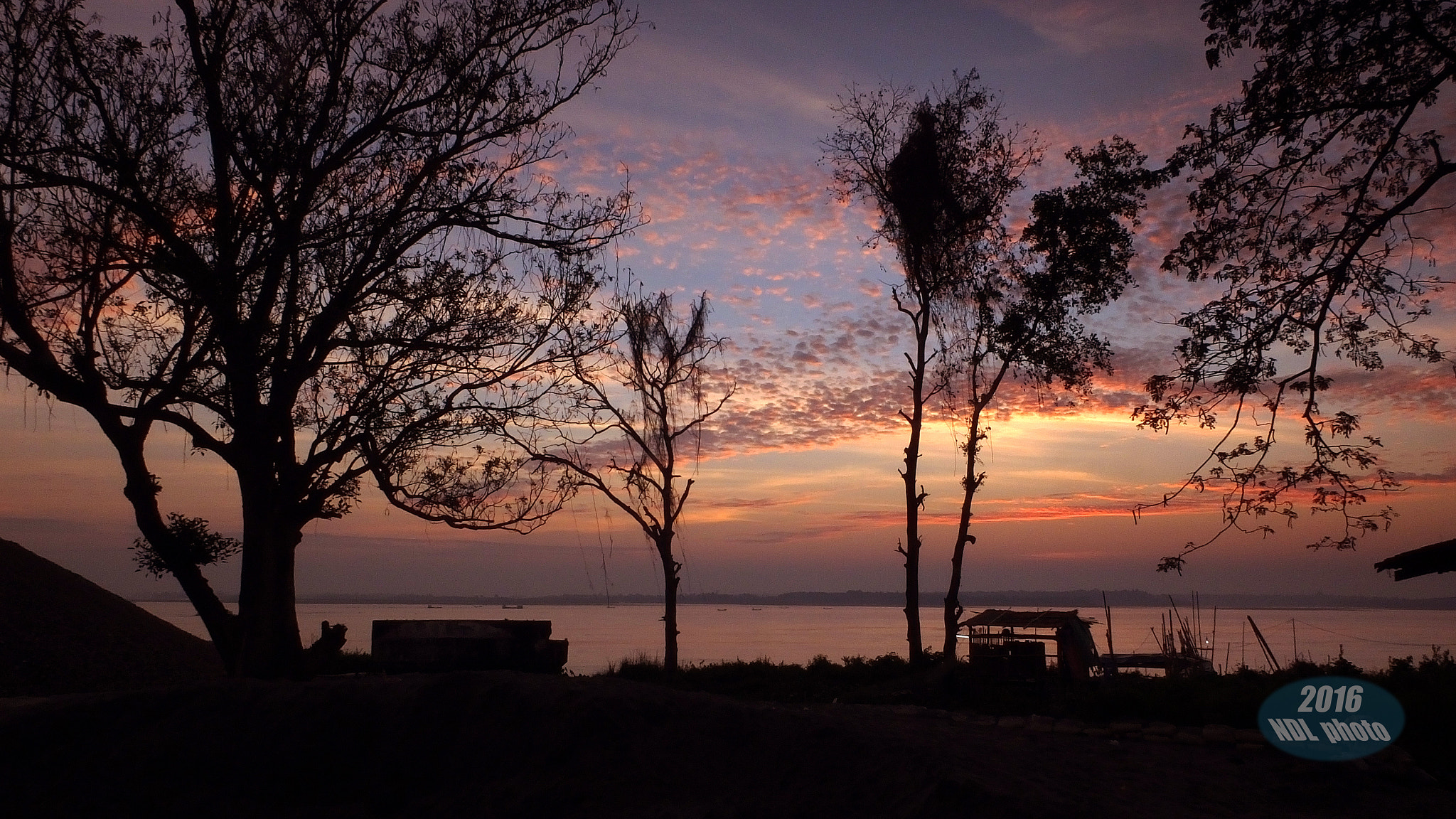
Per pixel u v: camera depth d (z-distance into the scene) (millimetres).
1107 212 12281
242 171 15047
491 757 8734
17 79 14109
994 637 20188
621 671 22344
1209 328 10281
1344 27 10398
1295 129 10859
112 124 14555
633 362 25234
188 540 15273
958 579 22516
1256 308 10352
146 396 15320
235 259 15031
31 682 18000
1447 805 8758
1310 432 9164
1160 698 13273
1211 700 12656
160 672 20578
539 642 23344
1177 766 10008
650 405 25328
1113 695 13625
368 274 15672
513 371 16469
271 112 15211
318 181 15336
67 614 21688
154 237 14984
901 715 13102
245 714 9219
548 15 16375
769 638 106938
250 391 14977
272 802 8453
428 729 9062
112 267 14195
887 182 24094
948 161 23547
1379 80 10547
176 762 8695
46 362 14477
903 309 24312
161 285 14852
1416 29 10094
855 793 7996
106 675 19391
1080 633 19875
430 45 16062
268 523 15023
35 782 8398
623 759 8484
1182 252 11422
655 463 25219
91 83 14469
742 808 7812
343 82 15812
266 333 15469
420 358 16047
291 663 15023
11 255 14133
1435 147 10422
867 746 8695
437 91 16078
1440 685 12250
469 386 16391
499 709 9211
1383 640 93875
